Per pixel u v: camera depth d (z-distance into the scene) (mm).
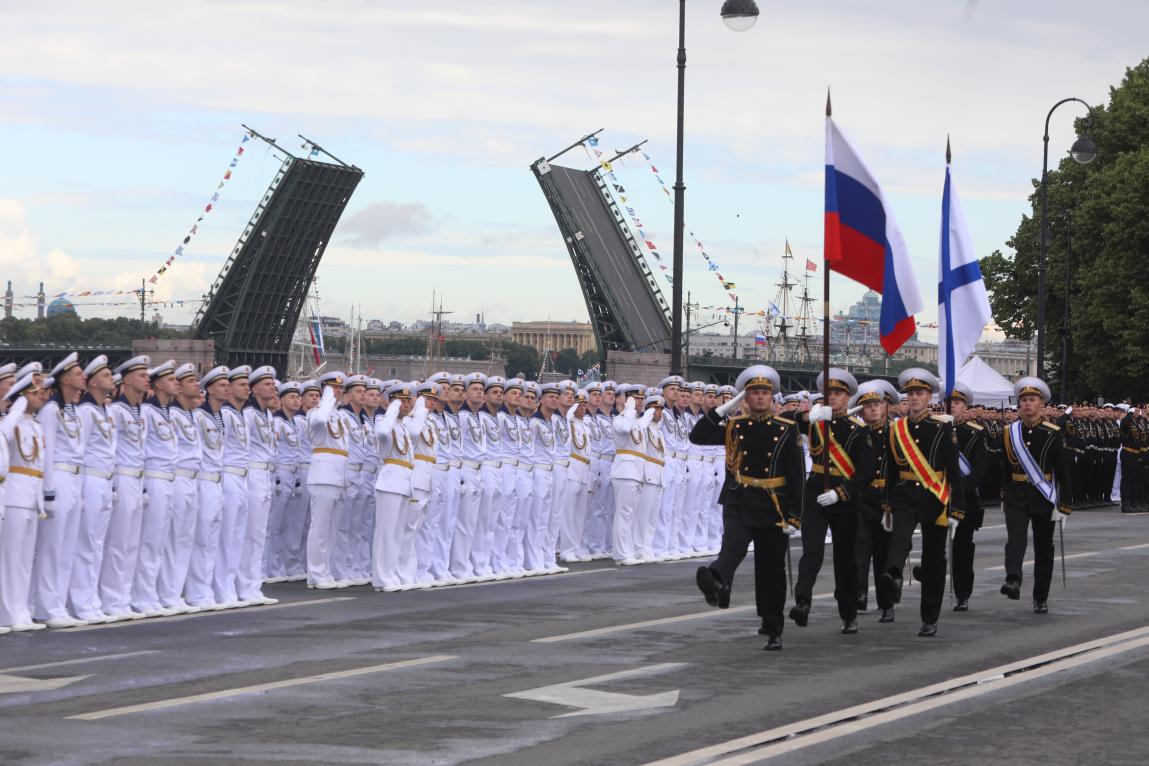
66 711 18781
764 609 24703
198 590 31109
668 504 43781
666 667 22672
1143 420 66938
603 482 43438
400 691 20406
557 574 38750
